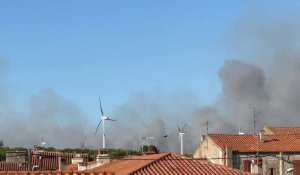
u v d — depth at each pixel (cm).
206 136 5600
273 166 5381
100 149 4412
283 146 5512
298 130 6431
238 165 5281
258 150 5359
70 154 5750
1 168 5225
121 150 5438
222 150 5300
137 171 2891
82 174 2783
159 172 2917
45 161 5625
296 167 5253
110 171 2939
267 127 6412
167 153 3219
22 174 2767
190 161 3127
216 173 3002
